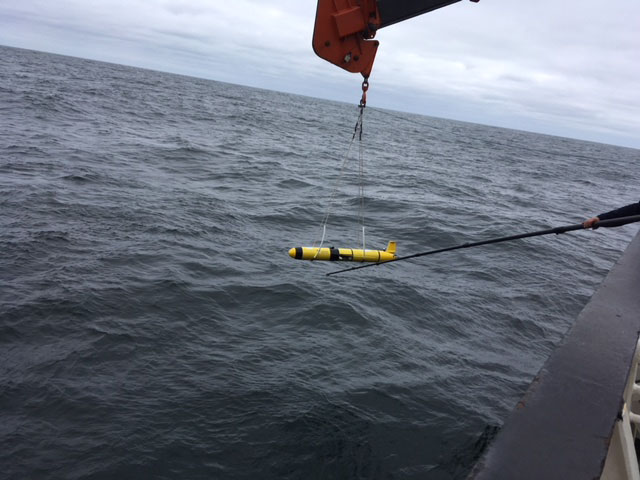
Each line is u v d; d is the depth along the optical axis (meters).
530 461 1.62
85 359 5.23
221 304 6.91
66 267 7.43
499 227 14.20
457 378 5.74
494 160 42.00
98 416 4.41
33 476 3.74
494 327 7.28
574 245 13.13
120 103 38.25
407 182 21.50
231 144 26.17
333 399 5.02
